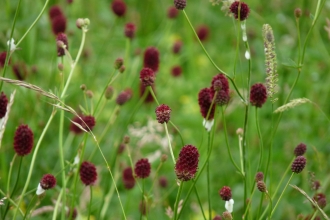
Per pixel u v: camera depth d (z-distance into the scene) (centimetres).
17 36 135
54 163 129
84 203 121
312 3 149
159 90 157
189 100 157
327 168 131
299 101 105
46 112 132
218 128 145
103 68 155
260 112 146
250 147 139
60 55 108
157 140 129
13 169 124
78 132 126
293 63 107
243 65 150
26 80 128
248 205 101
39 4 141
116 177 119
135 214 125
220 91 100
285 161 134
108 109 141
